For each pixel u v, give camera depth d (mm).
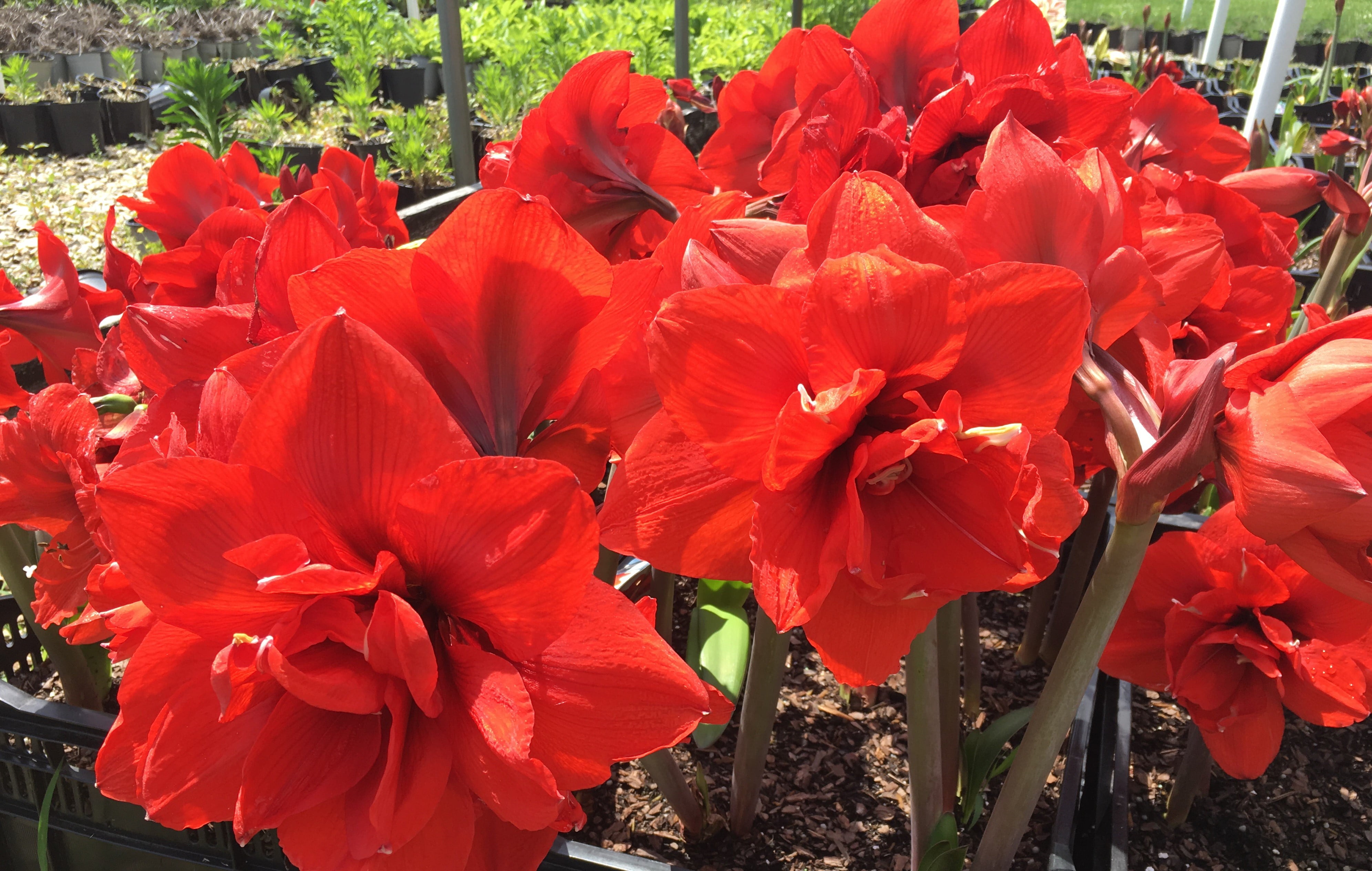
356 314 368
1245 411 362
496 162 765
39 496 550
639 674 339
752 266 438
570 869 591
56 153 3275
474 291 370
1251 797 773
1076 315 353
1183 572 625
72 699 807
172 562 316
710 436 359
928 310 346
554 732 349
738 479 369
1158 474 394
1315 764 806
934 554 372
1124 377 442
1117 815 644
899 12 623
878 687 846
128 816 706
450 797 350
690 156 727
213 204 730
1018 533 358
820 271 339
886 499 380
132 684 348
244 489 320
